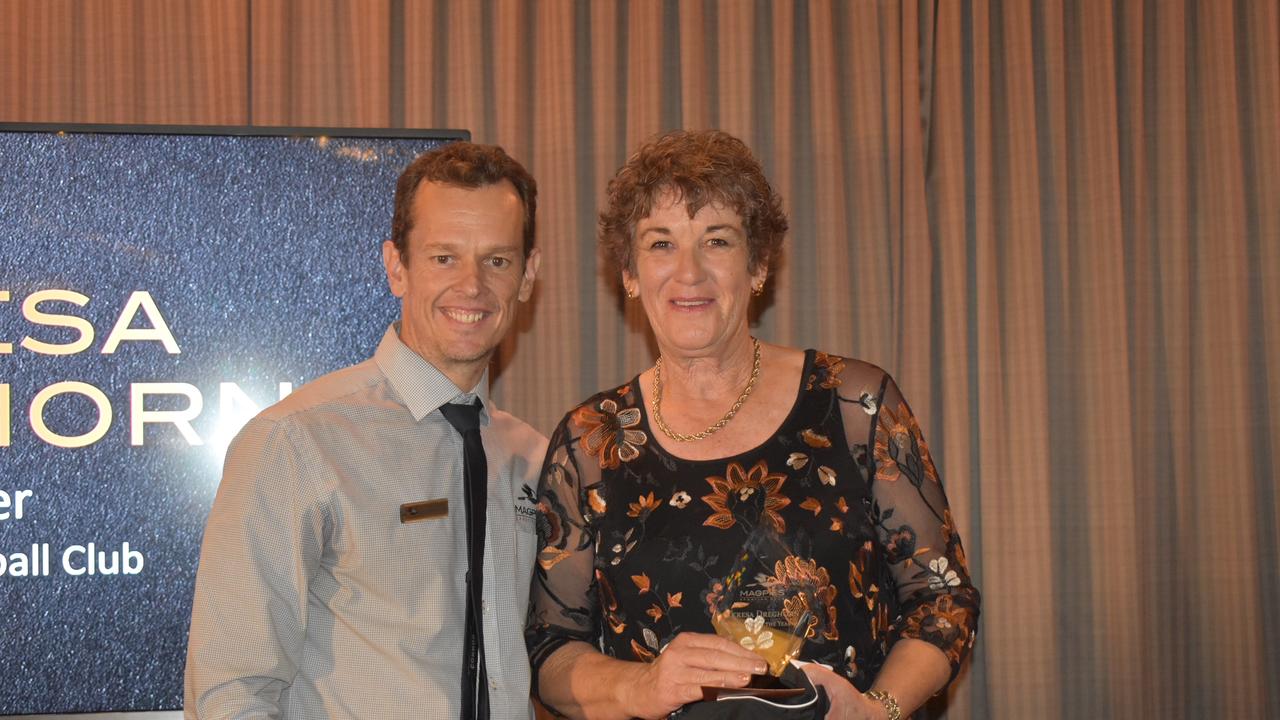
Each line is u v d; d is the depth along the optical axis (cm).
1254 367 313
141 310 221
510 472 181
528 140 307
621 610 165
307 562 158
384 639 159
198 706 150
